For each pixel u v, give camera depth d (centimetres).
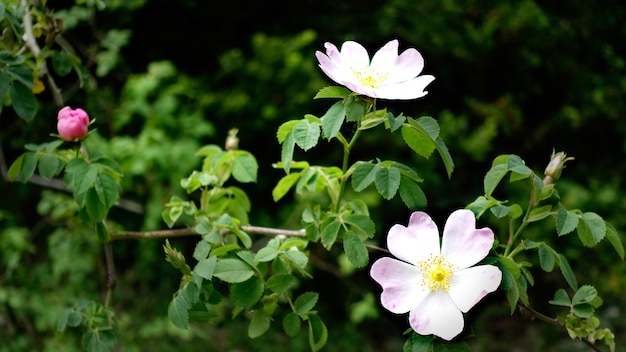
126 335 162
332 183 69
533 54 226
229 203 73
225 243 68
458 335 60
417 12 216
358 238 64
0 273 163
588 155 232
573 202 205
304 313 65
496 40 222
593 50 240
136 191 165
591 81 235
